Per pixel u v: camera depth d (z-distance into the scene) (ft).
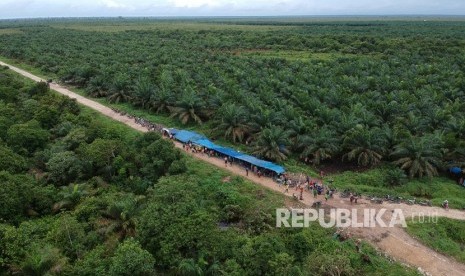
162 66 326.24
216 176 164.55
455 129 185.57
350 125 182.80
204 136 205.05
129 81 273.75
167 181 138.62
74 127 200.34
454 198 153.28
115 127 209.05
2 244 106.42
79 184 148.77
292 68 324.19
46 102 236.02
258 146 179.63
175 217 111.75
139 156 166.61
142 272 96.17
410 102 224.53
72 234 114.32
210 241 108.88
